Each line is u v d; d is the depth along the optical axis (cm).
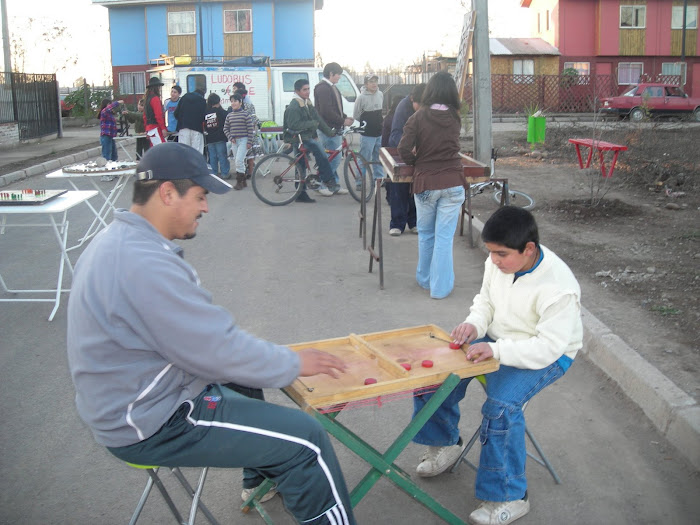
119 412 218
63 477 340
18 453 360
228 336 218
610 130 1730
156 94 1252
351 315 563
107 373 215
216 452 227
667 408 367
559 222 869
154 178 229
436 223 593
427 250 617
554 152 1529
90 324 214
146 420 219
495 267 310
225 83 1736
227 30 3450
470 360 284
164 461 228
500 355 283
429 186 574
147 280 211
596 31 3738
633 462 349
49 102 2200
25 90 2050
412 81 3688
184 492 329
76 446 368
